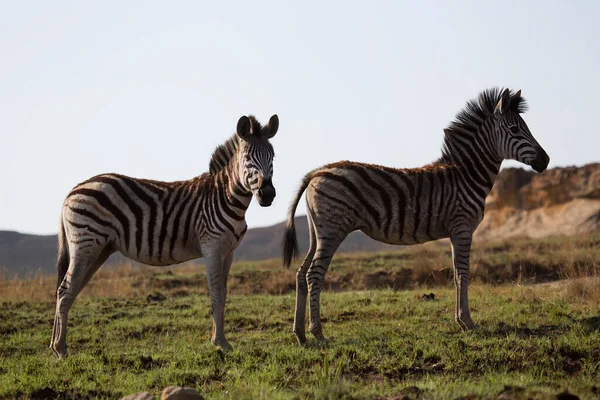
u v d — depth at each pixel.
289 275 23.48
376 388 9.44
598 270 19.64
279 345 12.47
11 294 20.22
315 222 13.09
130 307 17.83
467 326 13.07
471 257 23.23
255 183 11.61
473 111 13.95
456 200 13.35
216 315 12.23
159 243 12.27
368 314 15.17
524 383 9.29
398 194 13.17
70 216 12.03
